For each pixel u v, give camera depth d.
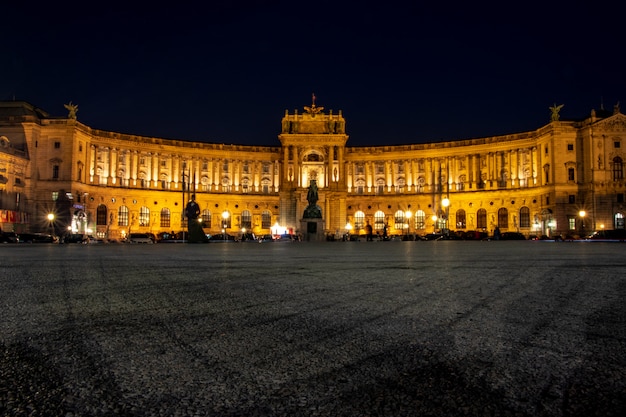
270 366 5.88
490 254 32.12
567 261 23.94
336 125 129.00
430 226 129.50
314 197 90.50
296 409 4.59
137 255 31.84
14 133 105.06
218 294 11.98
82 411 4.53
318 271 18.47
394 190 134.12
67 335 7.48
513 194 120.44
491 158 124.88
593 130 107.00
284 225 125.38
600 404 4.67
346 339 7.20
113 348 6.71
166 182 126.38
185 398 4.87
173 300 11.01
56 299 11.14
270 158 134.88
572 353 6.37
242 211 132.50
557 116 111.12
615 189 106.00
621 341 7.01
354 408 4.61
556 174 109.19
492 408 4.58
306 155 131.75
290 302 10.70
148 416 4.44
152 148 123.94
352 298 11.27
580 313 9.23
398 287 13.29
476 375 5.50
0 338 7.27
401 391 5.03
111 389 5.10
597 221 105.88
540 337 7.26
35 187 105.50
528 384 5.20
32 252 37.34
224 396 4.92
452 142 128.38
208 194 129.12
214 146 130.88
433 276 16.33
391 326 8.11
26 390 5.05
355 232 134.88
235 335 7.49
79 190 109.19
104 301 10.86
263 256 30.31
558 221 108.75
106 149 118.56
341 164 127.31
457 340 7.09
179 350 6.62
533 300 10.86
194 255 31.83
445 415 4.44
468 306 10.09
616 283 14.06
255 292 12.35
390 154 133.75
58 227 105.12
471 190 126.12
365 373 5.59
